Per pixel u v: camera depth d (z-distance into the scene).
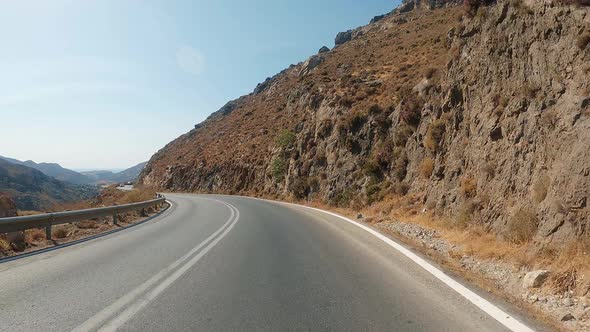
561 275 6.40
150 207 27.30
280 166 42.62
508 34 12.66
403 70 39.22
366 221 17.09
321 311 5.77
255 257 9.78
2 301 6.32
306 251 10.53
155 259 9.70
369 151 26.66
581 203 7.25
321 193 30.94
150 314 5.68
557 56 9.75
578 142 7.92
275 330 5.07
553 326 5.05
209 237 13.38
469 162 13.12
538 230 8.07
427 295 6.38
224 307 5.98
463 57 16.39
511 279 7.21
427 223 13.50
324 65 64.50
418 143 19.86
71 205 25.59
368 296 6.45
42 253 10.73
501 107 11.88
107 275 8.06
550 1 10.54
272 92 83.44
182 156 82.50
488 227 10.22
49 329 5.11
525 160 9.91
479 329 4.95
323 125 35.53
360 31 88.00
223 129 79.69
